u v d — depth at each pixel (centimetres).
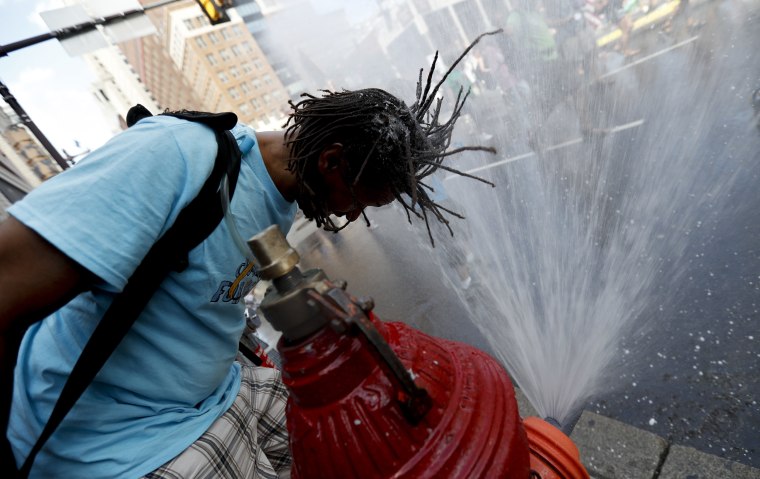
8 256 76
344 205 114
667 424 218
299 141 103
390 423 62
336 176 105
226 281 108
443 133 120
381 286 540
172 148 91
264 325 454
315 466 66
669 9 780
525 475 66
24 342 100
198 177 93
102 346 93
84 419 105
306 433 66
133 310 93
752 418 201
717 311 269
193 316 112
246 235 106
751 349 234
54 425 92
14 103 664
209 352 119
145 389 113
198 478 115
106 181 82
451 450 61
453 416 64
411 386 61
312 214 117
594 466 210
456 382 70
